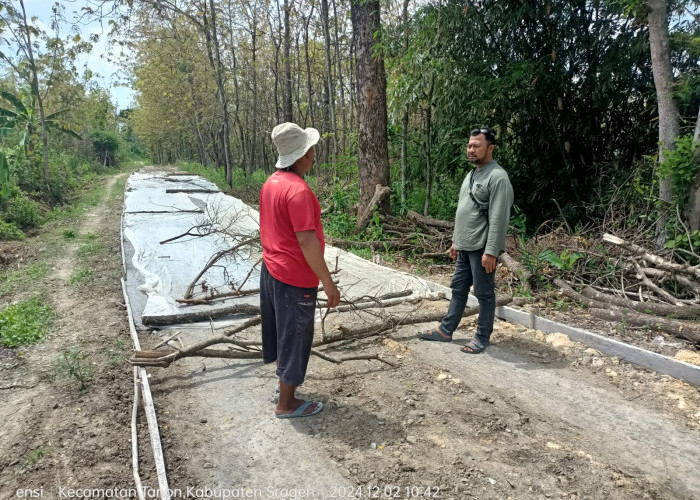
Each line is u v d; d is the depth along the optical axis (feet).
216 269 22.29
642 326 14.05
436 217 33.53
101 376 11.92
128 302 17.38
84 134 117.39
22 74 56.39
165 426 9.66
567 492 7.66
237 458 8.65
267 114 87.66
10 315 15.72
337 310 14.80
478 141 12.00
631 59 25.64
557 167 30.50
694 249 17.12
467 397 10.64
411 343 13.78
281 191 8.50
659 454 8.55
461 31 28.19
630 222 20.89
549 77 26.55
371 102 29.48
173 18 68.64
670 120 18.78
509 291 17.95
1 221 33.32
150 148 177.78
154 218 36.09
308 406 9.91
